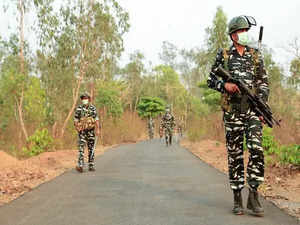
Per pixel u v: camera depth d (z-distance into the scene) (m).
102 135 20.47
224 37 21.27
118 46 18.12
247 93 3.98
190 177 6.84
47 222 3.86
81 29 16.52
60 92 16.42
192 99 48.44
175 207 4.40
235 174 4.09
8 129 17.12
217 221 3.76
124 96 36.81
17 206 4.61
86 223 3.79
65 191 5.55
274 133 11.27
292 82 19.16
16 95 15.32
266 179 6.59
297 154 7.47
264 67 4.14
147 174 7.35
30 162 9.25
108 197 5.06
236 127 4.09
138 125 30.39
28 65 15.57
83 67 16.78
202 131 18.47
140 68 45.84
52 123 15.95
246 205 4.43
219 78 4.26
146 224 3.72
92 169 8.10
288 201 4.79
